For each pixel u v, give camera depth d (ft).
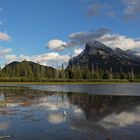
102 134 75.41
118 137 71.67
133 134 75.05
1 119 102.01
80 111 125.70
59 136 73.05
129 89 344.28
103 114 115.24
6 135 74.79
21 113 118.62
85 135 74.13
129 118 104.06
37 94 244.63
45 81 654.12
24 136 73.36
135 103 161.48
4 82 627.05
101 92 276.62
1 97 208.44
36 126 87.56
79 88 376.89
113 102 169.07
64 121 97.30
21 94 244.01
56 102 170.19
